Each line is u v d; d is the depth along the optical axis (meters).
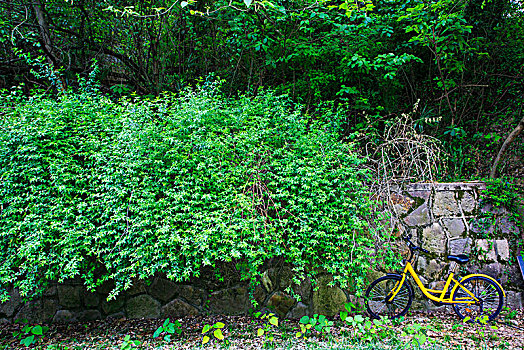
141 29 6.12
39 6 5.65
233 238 3.11
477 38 5.21
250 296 3.54
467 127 5.83
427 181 3.86
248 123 3.68
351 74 5.34
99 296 3.56
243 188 3.29
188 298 3.61
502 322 3.38
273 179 3.41
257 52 5.44
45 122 3.36
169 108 3.80
